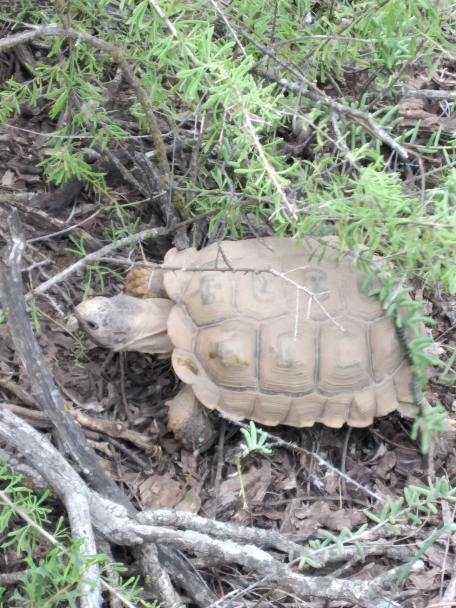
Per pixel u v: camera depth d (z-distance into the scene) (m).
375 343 1.06
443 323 1.22
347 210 0.93
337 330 1.05
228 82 0.91
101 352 1.14
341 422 1.06
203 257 1.09
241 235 1.12
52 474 0.93
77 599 0.91
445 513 1.05
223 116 0.95
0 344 1.11
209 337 1.05
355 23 1.02
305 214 0.99
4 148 1.26
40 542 0.97
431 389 1.16
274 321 1.05
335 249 1.05
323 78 1.07
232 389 1.05
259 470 1.09
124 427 1.07
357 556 0.99
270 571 0.94
